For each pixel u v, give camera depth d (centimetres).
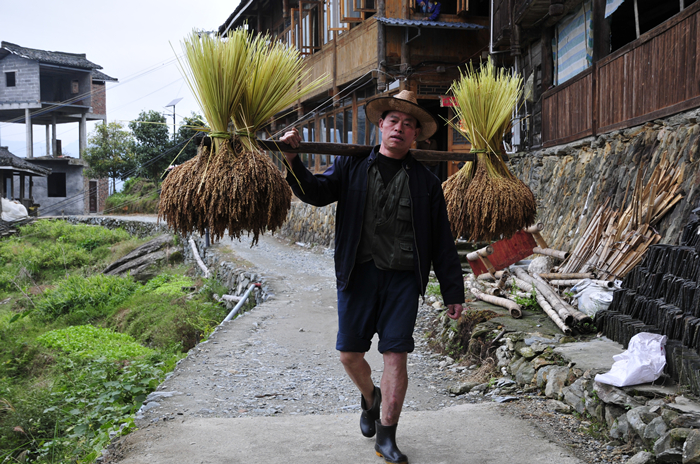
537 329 462
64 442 398
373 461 246
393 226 238
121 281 1528
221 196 211
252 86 229
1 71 3506
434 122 249
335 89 1480
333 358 519
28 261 2005
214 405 375
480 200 294
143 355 697
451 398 404
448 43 1255
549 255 686
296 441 271
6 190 3105
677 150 560
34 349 873
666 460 241
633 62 657
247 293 977
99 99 3769
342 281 242
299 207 1769
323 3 1596
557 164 888
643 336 326
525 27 986
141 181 3269
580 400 327
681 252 365
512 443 268
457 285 249
